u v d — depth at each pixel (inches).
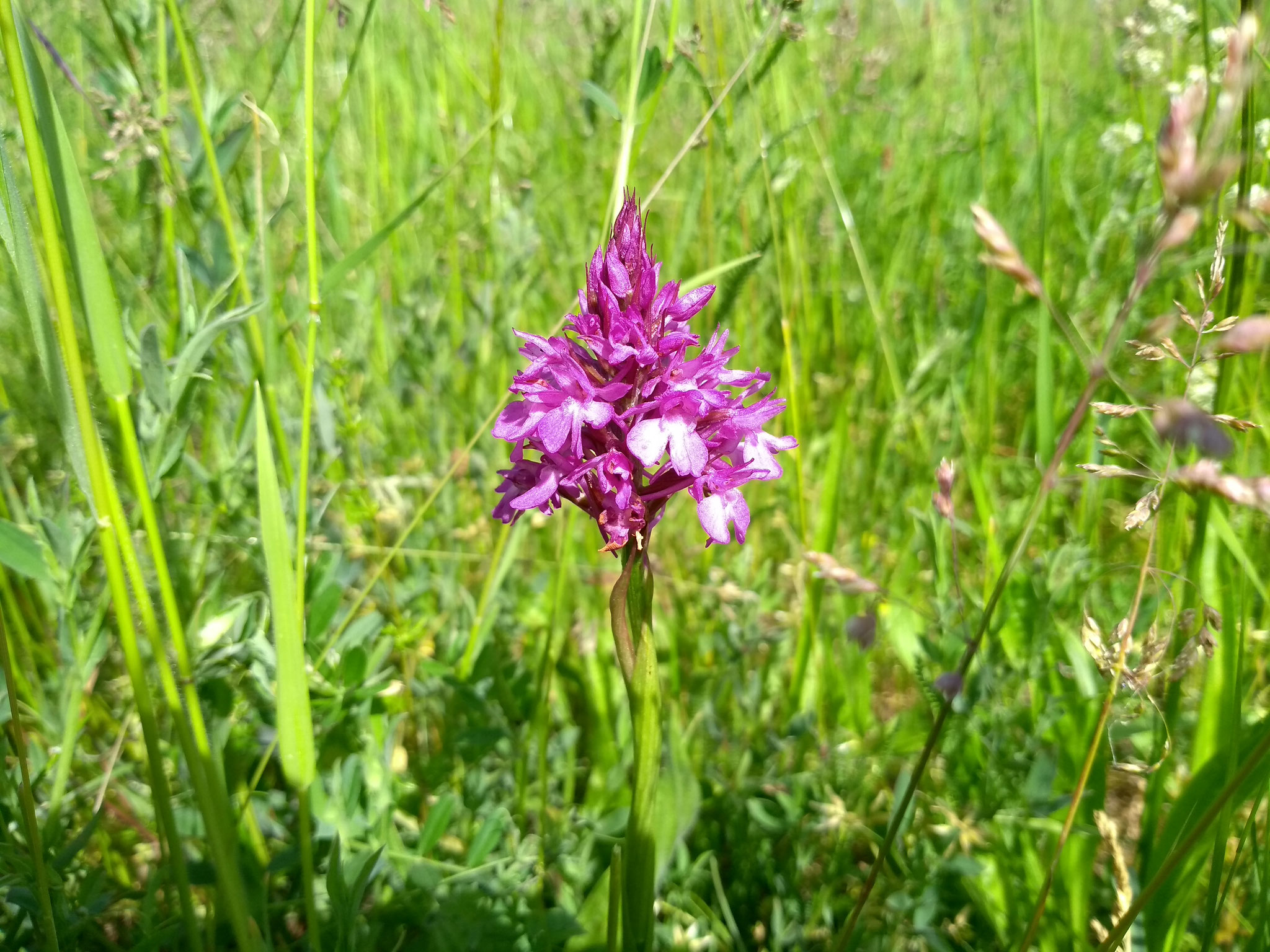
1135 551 12.4
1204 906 8.5
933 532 9.7
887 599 6.8
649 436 5.8
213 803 5.7
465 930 7.6
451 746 9.9
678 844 9.2
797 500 11.8
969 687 8.9
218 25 12.4
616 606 6.0
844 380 15.1
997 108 19.1
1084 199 17.4
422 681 10.8
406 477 13.1
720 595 11.4
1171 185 4.2
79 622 9.1
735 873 10.0
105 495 5.2
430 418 13.8
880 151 18.6
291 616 6.2
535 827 10.0
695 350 10.6
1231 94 4.0
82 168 12.4
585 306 6.1
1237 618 8.0
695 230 15.2
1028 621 9.8
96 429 5.1
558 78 20.2
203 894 8.6
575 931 7.6
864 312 16.6
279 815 9.1
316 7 9.1
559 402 6.1
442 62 15.7
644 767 6.1
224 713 8.3
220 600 10.5
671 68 9.3
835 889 10.0
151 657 9.4
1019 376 16.4
